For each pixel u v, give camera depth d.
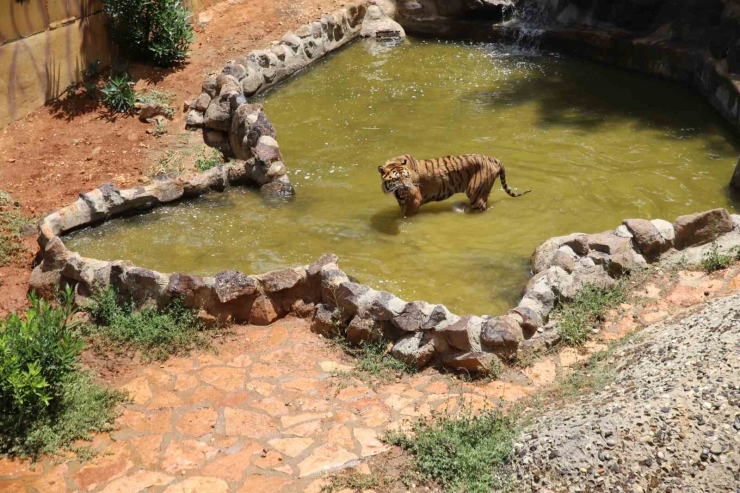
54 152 10.27
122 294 7.07
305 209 9.09
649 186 9.52
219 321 6.94
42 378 5.66
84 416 5.82
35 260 8.01
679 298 6.93
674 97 12.48
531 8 15.48
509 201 9.17
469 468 5.19
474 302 7.24
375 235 8.45
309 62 14.12
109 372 6.42
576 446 5.07
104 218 8.76
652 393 5.41
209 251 8.20
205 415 5.86
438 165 8.73
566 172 9.90
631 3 13.92
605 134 11.11
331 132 11.29
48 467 5.39
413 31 16.03
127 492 5.15
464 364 6.26
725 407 5.18
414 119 11.71
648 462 4.93
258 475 5.27
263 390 6.14
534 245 8.16
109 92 11.27
